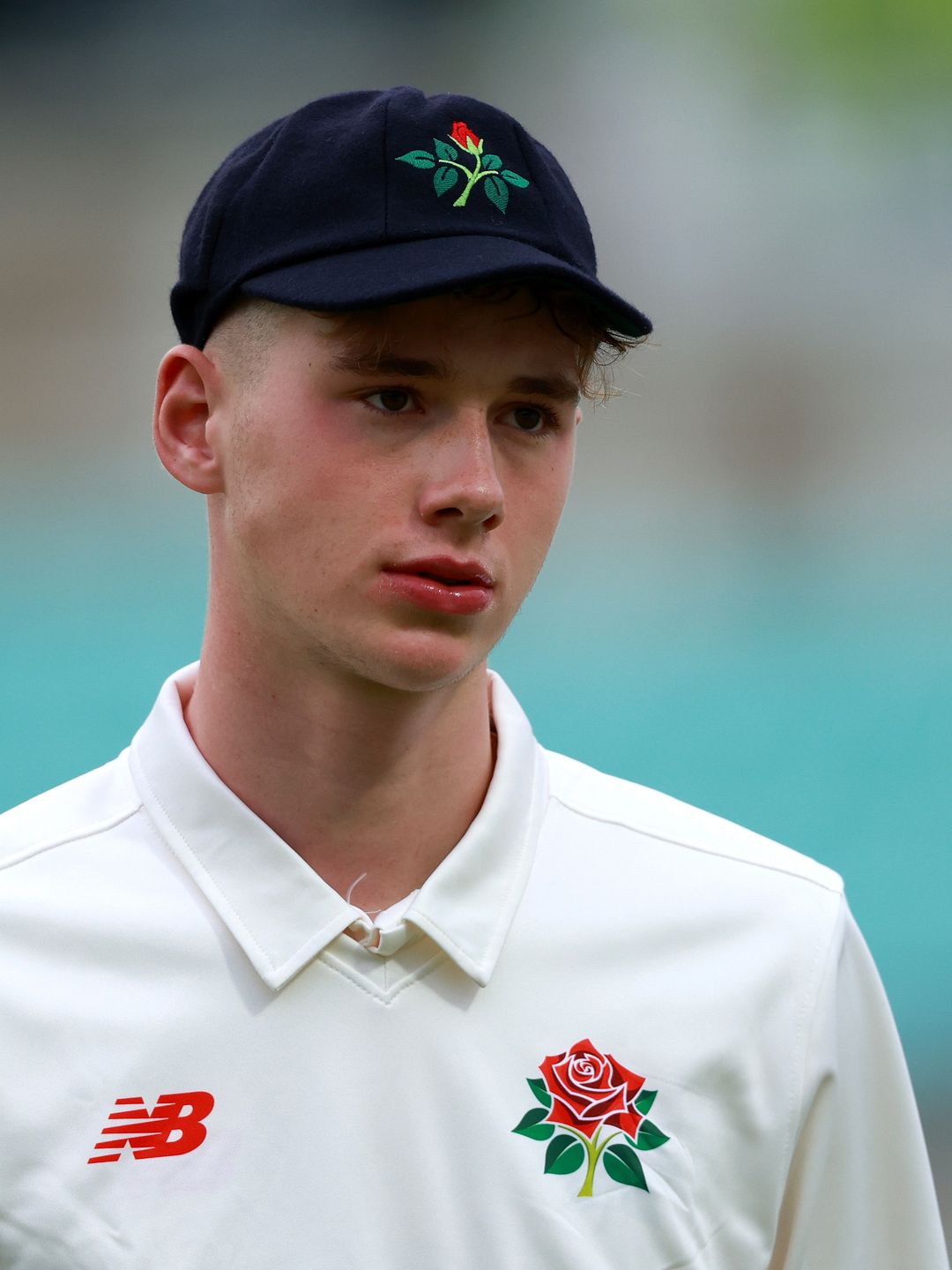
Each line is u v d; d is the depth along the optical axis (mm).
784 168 48406
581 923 5816
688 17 49812
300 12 50094
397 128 5309
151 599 31047
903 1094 6320
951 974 18281
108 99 49094
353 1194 5176
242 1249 5090
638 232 48219
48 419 43875
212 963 5457
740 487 41938
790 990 5984
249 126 49562
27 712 25516
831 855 21203
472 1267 5195
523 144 5500
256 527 5328
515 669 28234
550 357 5297
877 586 33562
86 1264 5062
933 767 23500
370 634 5180
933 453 43219
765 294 46594
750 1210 5738
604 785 6465
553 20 50469
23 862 5719
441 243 5203
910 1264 6227
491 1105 5391
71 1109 5238
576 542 36812
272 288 5176
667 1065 5660
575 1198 5379
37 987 5422
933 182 47500
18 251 47469
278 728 5609
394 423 5172
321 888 5477
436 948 5535
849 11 48656
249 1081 5293
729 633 30484
